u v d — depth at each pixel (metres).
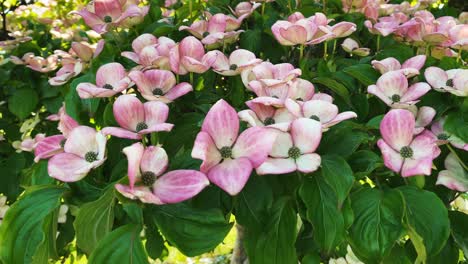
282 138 0.48
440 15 1.08
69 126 0.53
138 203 0.44
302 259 0.57
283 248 0.48
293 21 0.73
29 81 0.99
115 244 0.43
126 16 0.72
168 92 0.57
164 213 0.46
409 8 0.99
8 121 1.11
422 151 0.51
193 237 0.44
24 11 1.55
